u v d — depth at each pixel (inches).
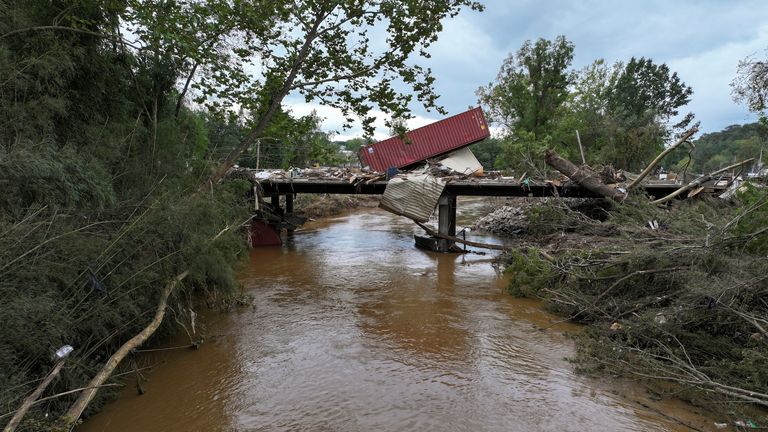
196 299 341.1
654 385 207.3
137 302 215.3
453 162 761.6
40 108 199.3
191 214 256.7
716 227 273.3
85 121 262.7
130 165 275.9
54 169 170.4
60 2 247.8
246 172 582.9
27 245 153.6
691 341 215.6
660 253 267.3
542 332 284.5
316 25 386.0
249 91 384.2
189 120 417.1
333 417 181.6
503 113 1525.6
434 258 550.9
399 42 384.5
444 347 259.3
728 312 213.8
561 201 523.2
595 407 189.2
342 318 313.1
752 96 307.6
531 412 185.3
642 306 265.4
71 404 167.9
